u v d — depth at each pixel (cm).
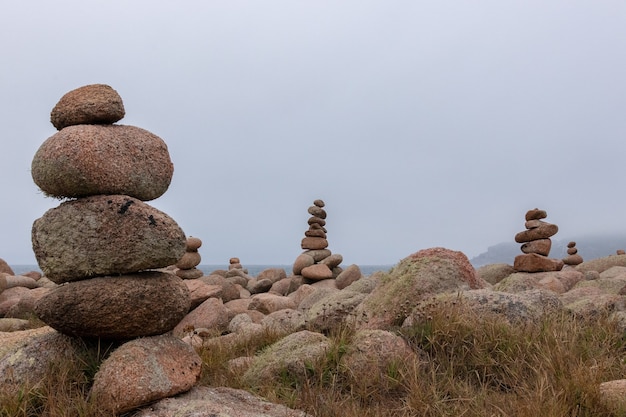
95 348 554
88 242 545
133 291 539
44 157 551
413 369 589
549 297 823
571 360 578
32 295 1620
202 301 1466
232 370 695
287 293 2183
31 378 519
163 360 522
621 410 463
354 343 660
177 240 572
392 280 943
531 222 1905
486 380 617
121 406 472
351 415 505
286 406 534
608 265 2161
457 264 950
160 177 604
